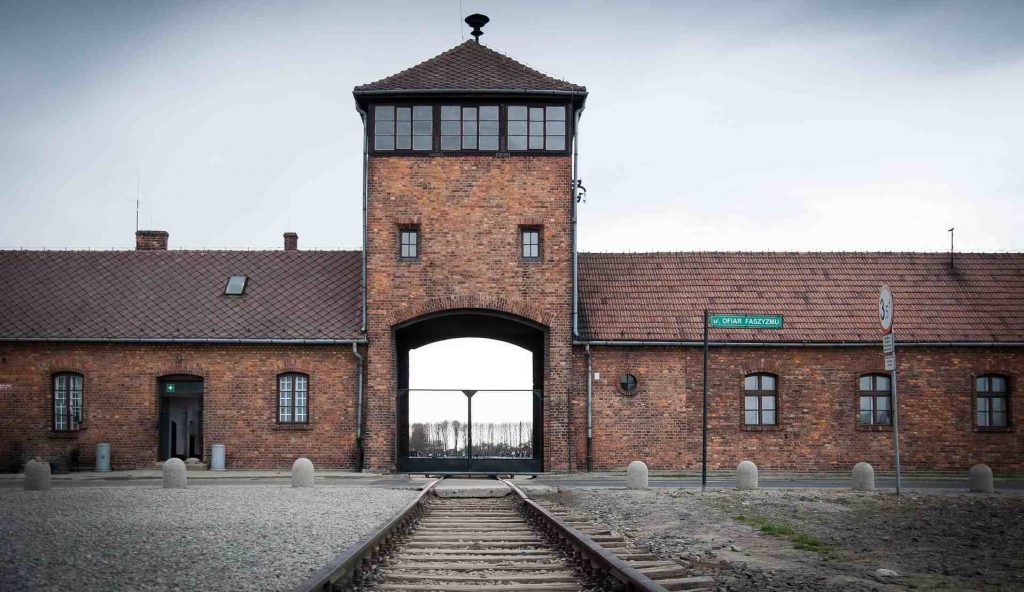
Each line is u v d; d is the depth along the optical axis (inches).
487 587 420.8
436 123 1212.5
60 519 623.8
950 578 452.8
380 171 1210.0
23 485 957.2
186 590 392.5
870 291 1316.4
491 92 1195.3
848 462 1228.5
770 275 1338.6
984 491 888.3
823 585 428.1
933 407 1238.9
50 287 1304.1
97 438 1219.2
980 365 1245.7
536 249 1213.7
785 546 558.6
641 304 1273.4
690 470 1209.4
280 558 472.4
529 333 1355.8
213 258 1366.9
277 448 1213.1
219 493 855.1
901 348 1243.2
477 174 1210.0
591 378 1213.1
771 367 1231.5
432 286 1203.2
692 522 669.3
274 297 1285.7
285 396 1222.9
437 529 645.9
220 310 1264.8
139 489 904.9
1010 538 593.6
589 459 1203.2
